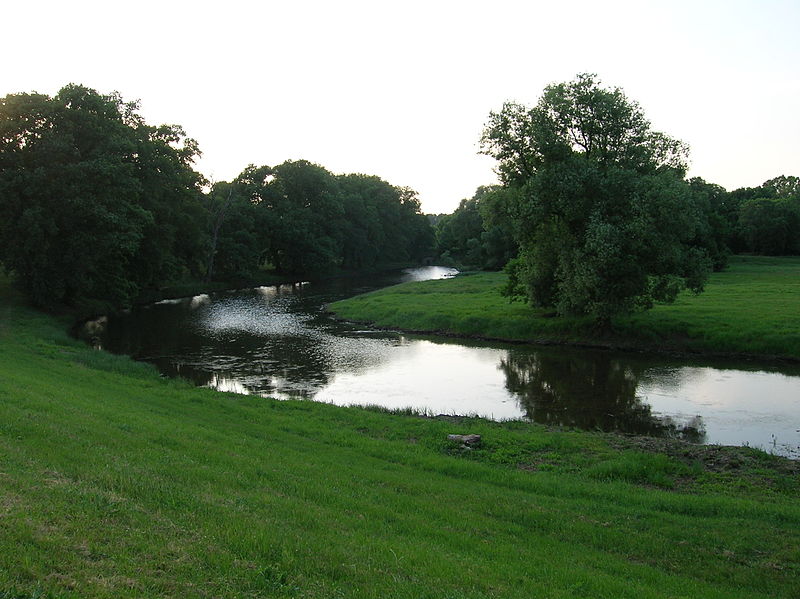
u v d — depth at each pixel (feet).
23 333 110.93
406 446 56.90
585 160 120.88
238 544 25.82
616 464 51.49
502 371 100.17
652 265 113.70
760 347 108.06
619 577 30.40
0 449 33.94
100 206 134.51
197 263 242.17
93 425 44.93
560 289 124.67
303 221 297.12
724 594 29.48
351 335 135.95
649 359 108.37
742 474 51.42
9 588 18.66
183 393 73.41
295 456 48.16
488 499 41.63
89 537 23.79
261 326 147.84
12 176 127.95
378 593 23.41
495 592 25.16
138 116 180.65
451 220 415.85
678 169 124.26
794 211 334.65
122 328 143.33
